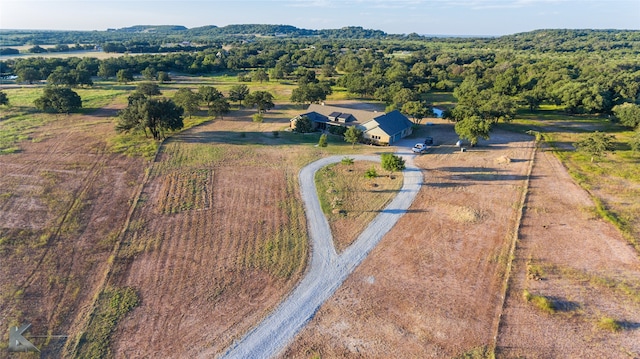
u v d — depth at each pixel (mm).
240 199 42344
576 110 84312
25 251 31922
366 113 71375
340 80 117938
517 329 24844
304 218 38625
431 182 47375
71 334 24141
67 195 41906
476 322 25516
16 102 87438
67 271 29797
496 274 30266
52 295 27281
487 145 62344
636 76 110375
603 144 53344
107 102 93438
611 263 31391
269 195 43438
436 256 32500
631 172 50094
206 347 23453
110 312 25938
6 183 44281
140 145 59281
